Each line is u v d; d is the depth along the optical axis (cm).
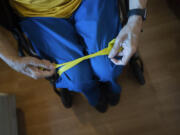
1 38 59
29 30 68
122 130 108
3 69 123
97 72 77
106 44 68
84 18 69
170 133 104
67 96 110
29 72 63
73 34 74
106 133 109
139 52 118
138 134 106
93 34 67
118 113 110
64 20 71
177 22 118
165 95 110
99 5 67
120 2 63
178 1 110
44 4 65
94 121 111
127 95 112
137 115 109
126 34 60
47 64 64
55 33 68
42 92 119
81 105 114
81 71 72
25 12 66
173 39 116
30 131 114
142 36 119
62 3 68
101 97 105
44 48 69
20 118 116
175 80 111
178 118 105
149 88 112
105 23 67
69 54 69
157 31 119
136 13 59
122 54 67
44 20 68
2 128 101
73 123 112
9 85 121
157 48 117
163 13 121
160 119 107
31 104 118
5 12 58
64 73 70
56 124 113
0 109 102
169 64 113
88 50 71
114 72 76
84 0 70
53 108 116
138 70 108
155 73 113
